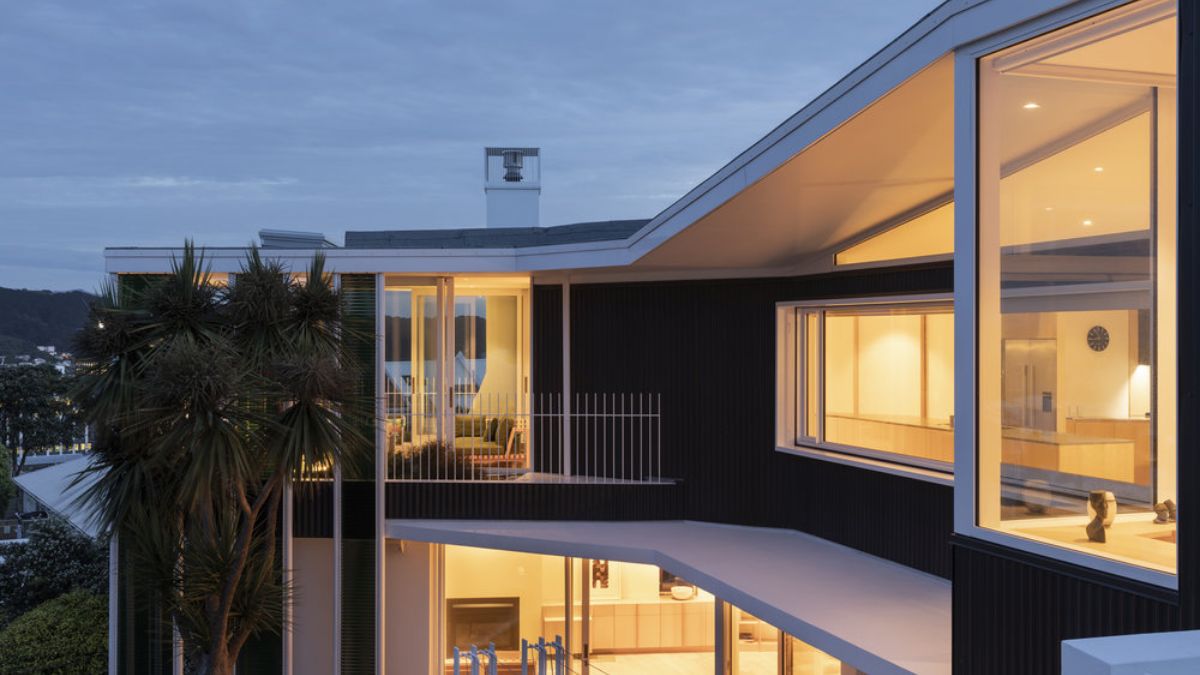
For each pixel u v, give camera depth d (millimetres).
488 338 14352
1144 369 5023
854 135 7730
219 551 10531
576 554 11695
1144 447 5000
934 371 9820
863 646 7605
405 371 13531
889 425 10539
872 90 7070
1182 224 4609
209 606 10781
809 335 11984
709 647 12516
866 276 10664
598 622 12945
